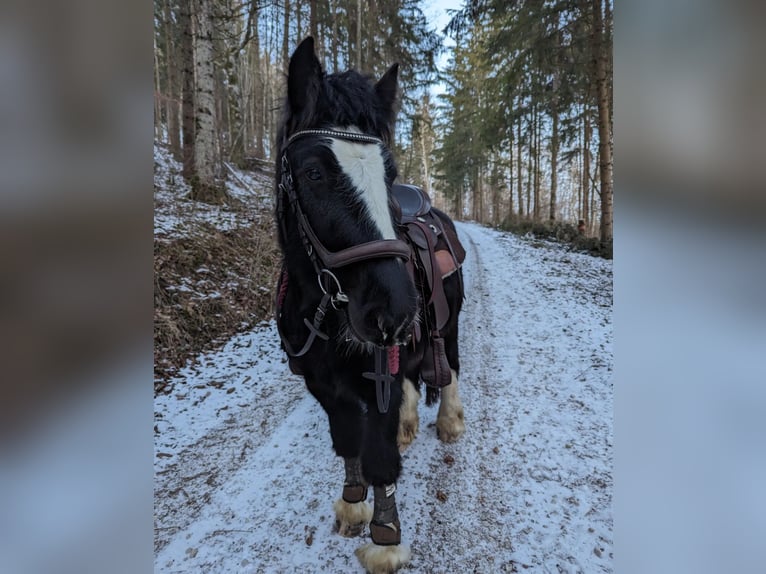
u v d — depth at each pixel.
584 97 11.79
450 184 28.06
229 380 3.95
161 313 4.39
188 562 1.99
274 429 3.13
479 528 2.16
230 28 11.34
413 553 2.02
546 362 4.20
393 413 1.83
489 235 15.90
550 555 1.99
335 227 1.46
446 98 25.27
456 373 3.04
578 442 2.86
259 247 6.24
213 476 2.60
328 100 1.57
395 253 1.44
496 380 3.84
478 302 6.41
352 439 1.99
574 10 9.95
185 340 4.38
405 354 1.93
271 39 18.25
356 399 1.88
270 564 1.98
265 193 9.77
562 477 2.52
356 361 1.75
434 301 2.35
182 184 7.93
